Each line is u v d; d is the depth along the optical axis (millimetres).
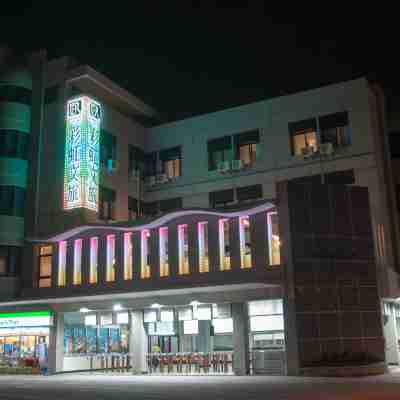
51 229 36531
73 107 37844
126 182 43000
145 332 30719
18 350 33156
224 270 28828
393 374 25719
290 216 27500
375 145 38188
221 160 43031
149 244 31828
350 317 26828
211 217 29844
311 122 39844
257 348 27938
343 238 27844
